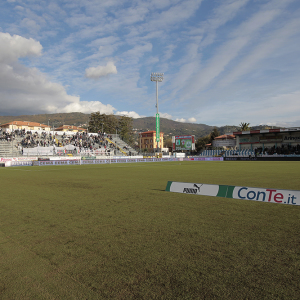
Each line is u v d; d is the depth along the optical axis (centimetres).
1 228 570
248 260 383
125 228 557
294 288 303
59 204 845
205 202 860
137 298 286
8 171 2628
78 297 290
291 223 590
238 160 5688
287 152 5534
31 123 8956
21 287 315
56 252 423
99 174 2116
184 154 6350
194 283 317
